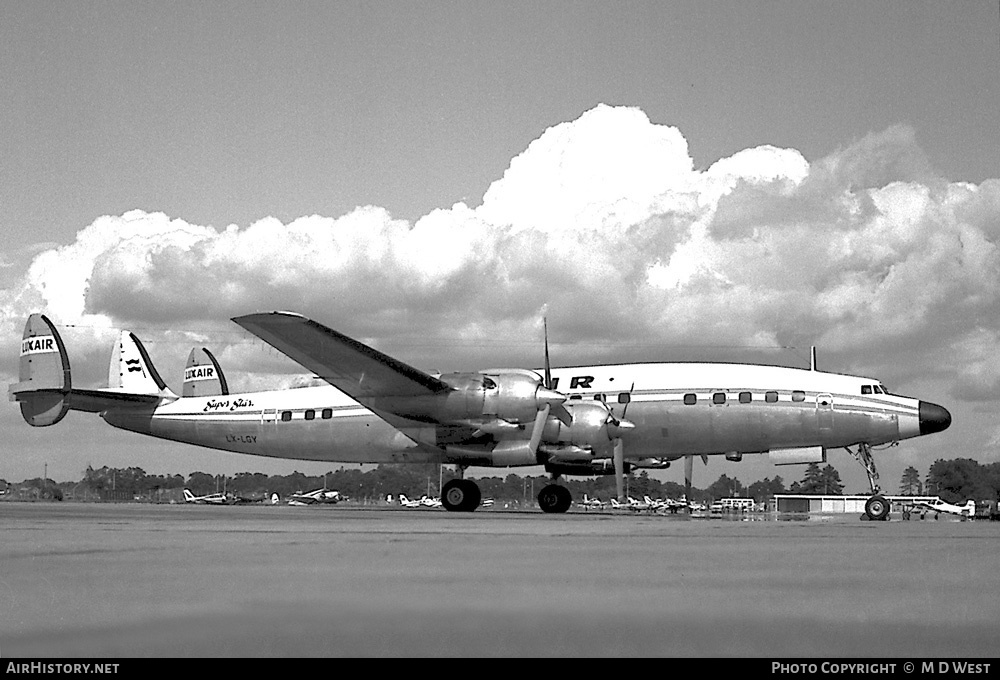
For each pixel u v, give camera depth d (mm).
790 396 26203
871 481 26844
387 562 7602
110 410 32250
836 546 10133
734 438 26562
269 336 24828
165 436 31812
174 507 31438
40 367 32594
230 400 30734
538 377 25703
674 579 6434
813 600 5488
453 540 10766
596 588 5859
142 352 32656
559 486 28188
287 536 11516
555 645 4285
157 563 7488
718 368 27062
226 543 10055
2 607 5066
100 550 8945
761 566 7500
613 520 19734
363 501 98562
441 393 25578
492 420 25641
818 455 26469
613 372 27562
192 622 4609
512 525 15523
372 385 26062
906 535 12820
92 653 4121
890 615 5039
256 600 5160
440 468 29953
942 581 6492
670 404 26672
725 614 4973
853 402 25953
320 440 29203
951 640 4504
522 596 5402
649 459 28594
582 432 25859
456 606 5020
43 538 11000
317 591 5555
